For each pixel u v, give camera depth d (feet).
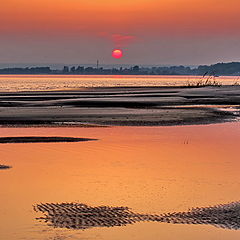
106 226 51.06
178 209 57.52
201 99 278.67
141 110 203.41
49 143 112.16
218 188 68.13
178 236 48.44
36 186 68.69
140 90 398.01
